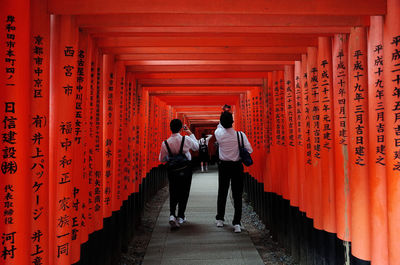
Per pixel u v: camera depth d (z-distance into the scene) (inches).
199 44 113.2
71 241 82.5
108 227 124.3
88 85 97.6
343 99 92.5
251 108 226.7
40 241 66.2
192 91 256.5
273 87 157.5
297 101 127.7
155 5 75.2
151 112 265.4
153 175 279.4
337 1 75.4
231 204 248.1
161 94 257.0
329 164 100.3
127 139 157.0
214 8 75.9
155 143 288.8
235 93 257.1
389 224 71.2
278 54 129.4
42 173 66.7
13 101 58.9
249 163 164.1
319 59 103.8
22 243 60.1
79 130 87.8
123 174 151.5
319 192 107.9
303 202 124.5
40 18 68.3
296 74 128.9
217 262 134.2
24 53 60.6
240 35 100.1
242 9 76.1
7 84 58.4
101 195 112.1
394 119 70.5
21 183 59.9
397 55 70.1
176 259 137.7
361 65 82.7
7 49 58.5
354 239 84.3
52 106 78.6
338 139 94.1
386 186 72.9
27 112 61.5
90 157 101.2
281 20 84.8
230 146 167.9
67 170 78.6
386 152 72.5
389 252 71.2
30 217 64.1
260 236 171.3
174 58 134.0
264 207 187.8
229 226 185.9
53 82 79.0
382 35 75.2
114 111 137.9
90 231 101.3
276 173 162.2
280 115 151.3
